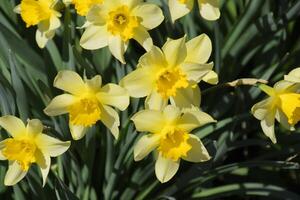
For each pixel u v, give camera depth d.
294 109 0.88
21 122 0.89
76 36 0.99
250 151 1.07
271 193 0.97
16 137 0.89
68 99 0.89
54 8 0.93
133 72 0.87
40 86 0.96
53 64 0.98
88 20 0.89
